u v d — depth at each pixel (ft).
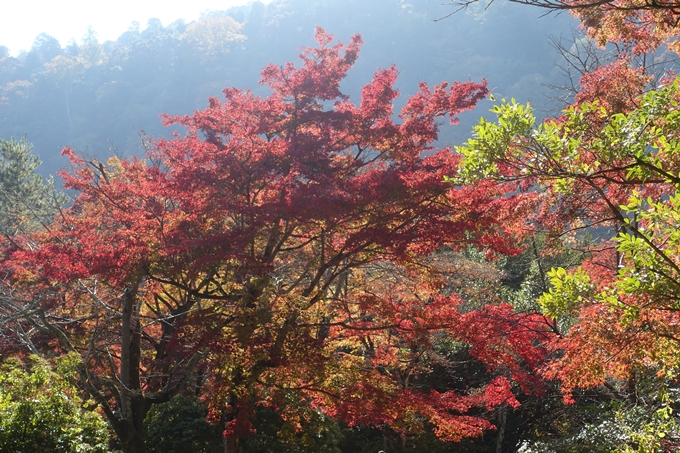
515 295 69.92
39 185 98.27
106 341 53.88
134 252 40.47
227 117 47.24
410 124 46.06
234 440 46.39
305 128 48.21
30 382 31.96
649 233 21.91
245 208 41.11
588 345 24.47
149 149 56.95
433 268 46.73
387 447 71.05
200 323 41.04
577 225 34.99
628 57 36.70
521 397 65.16
